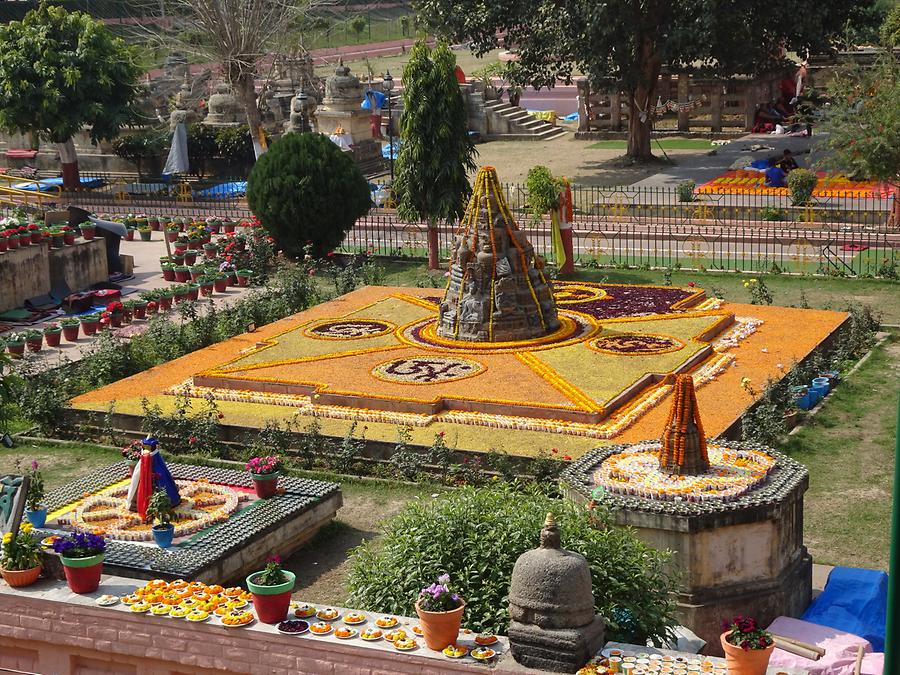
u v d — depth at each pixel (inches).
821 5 2033.7
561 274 1530.5
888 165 1585.9
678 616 653.3
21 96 2193.7
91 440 1040.2
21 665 599.8
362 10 4382.4
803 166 2014.0
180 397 1089.4
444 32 2214.6
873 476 898.7
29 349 1291.8
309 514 809.5
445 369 1109.1
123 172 2458.2
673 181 2017.7
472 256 1181.7
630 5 2028.8
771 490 676.1
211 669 550.3
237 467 959.0
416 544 601.6
